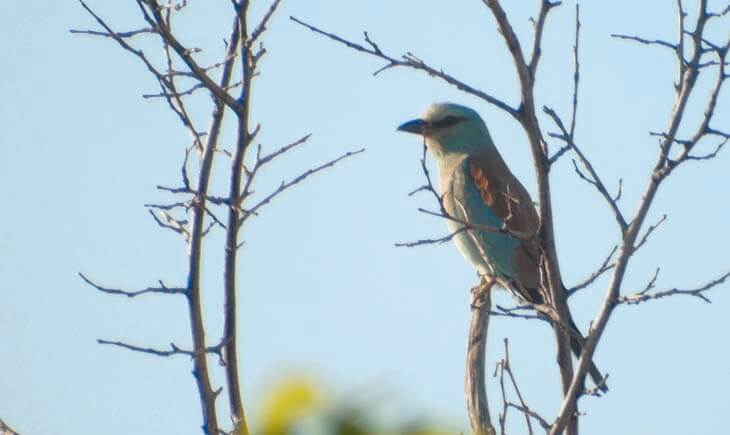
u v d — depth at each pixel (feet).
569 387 37.81
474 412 42.06
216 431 33.19
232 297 35.58
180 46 35.27
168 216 36.29
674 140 35.83
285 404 17.34
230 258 35.65
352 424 17.17
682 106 36.01
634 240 35.81
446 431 17.24
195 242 35.40
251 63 35.91
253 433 17.40
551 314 36.40
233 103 35.65
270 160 36.14
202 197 35.65
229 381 34.94
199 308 34.99
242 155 35.78
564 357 38.37
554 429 34.53
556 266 37.63
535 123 36.40
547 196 37.29
